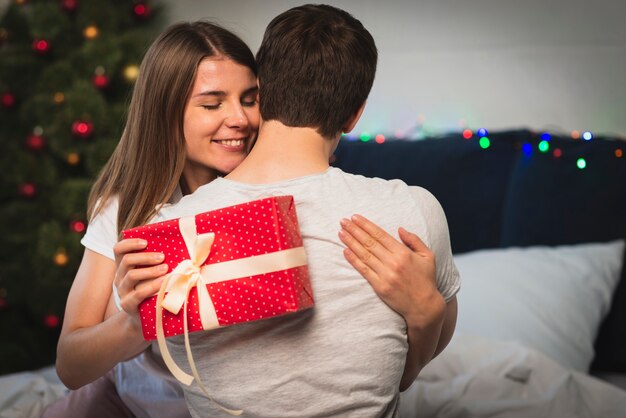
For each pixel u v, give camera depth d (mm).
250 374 1166
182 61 1483
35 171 3533
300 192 1190
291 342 1157
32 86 3566
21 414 1879
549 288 2533
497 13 3152
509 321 2449
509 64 3152
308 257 1170
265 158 1236
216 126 1499
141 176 1504
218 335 1174
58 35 3492
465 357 2172
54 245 3412
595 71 3045
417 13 3260
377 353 1170
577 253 2672
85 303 1477
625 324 2641
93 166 3377
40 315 3598
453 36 3219
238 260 1104
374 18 3322
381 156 3062
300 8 1320
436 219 1239
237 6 3584
